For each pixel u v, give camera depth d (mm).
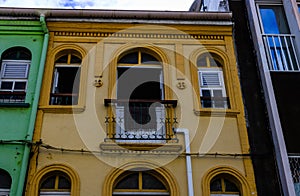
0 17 10477
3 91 9680
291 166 8836
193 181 8398
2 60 10141
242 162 8727
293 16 11211
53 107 9156
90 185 8258
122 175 8555
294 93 9805
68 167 8438
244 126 9211
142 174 8656
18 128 8828
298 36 10836
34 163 8430
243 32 10984
